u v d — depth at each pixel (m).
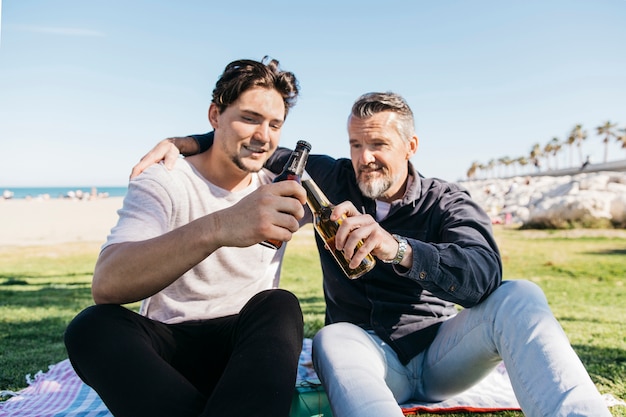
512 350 1.73
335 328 2.00
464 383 2.11
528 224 14.13
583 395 1.51
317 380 2.19
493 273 1.92
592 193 13.71
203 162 2.07
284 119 2.04
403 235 2.34
